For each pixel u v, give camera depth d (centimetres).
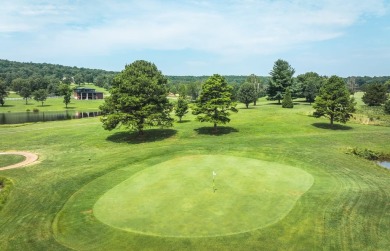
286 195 2348
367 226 1888
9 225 2039
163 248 1658
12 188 2766
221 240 1711
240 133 5478
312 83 10581
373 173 3036
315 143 4612
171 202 2223
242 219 1944
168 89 5350
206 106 5338
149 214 2045
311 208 2120
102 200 2355
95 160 3712
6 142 5025
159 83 5238
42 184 2856
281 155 3688
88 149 4475
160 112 5116
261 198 2281
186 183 2631
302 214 2027
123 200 2322
